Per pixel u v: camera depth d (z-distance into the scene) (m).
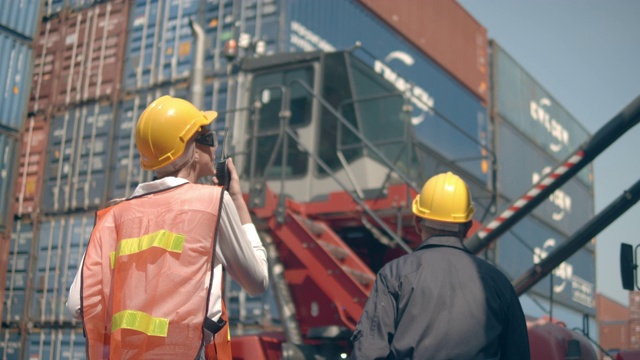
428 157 8.55
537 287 17.33
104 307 1.90
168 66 12.28
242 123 8.29
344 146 7.47
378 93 8.13
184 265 1.83
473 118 18.69
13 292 12.20
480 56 19.42
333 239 6.88
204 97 11.18
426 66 17.06
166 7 12.63
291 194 7.64
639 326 16.75
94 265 1.94
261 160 7.92
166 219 1.88
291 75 8.05
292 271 6.85
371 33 15.00
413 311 2.31
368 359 2.30
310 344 6.44
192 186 1.97
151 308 1.78
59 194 12.57
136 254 1.86
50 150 12.99
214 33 11.86
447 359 2.24
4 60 11.81
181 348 1.76
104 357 1.85
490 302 2.34
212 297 1.87
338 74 7.73
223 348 1.86
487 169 18.39
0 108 11.58
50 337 11.60
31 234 12.52
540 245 18.77
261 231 6.91
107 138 12.48
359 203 6.48
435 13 17.66
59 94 13.32
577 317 20.17
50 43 13.85
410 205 6.67
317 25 12.73
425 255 2.44
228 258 1.94
